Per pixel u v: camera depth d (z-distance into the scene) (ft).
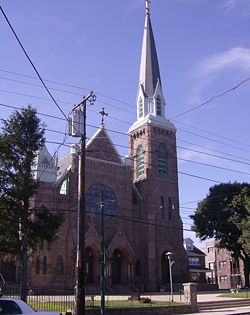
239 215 212.64
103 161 215.10
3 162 102.12
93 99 91.30
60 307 105.81
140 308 110.01
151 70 255.29
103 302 97.09
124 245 207.62
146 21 268.00
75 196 198.49
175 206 234.99
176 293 187.52
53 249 185.26
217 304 136.77
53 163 197.57
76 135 88.33
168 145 242.58
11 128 104.83
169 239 226.99
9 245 102.32
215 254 329.31
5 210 100.37
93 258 199.82
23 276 99.86
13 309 49.98
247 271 225.15
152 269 214.48
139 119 247.91
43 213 104.88
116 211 213.87
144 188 228.43
